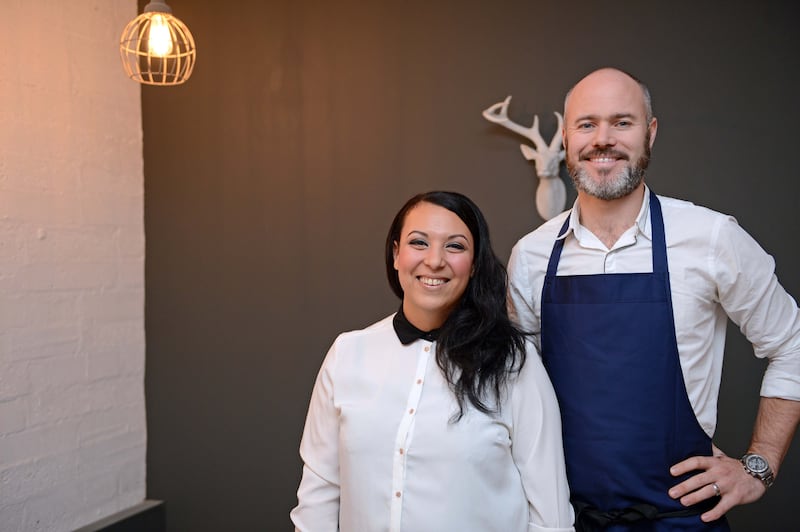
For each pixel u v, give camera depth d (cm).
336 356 166
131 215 345
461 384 151
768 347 168
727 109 271
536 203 289
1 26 282
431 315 158
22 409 288
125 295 340
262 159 335
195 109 346
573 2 289
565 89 290
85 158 319
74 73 314
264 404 335
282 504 332
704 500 163
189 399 348
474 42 303
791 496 265
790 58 264
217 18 342
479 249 159
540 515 151
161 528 350
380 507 151
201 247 345
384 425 154
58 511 303
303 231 329
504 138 298
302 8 329
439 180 308
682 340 163
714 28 272
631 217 167
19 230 288
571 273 173
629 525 162
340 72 323
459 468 147
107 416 329
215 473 343
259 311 336
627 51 282
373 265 318
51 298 302
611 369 164
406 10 313
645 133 163
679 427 162
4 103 282
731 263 160
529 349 160
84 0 318
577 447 166
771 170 267
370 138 318
